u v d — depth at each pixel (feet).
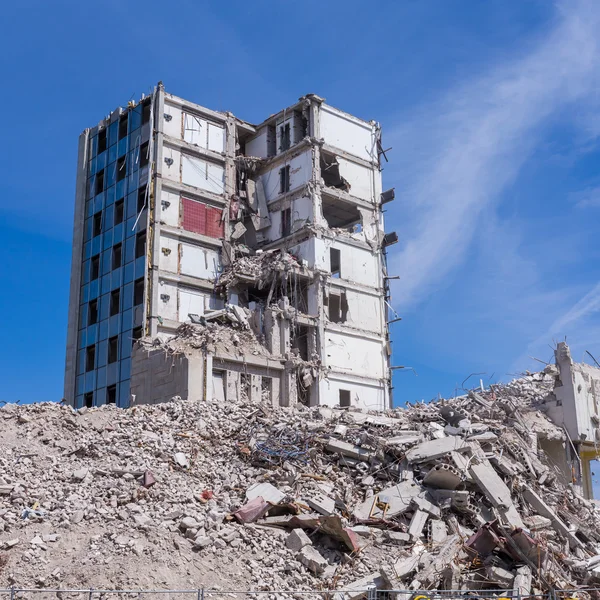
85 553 60.59
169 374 125.08
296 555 66.28
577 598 65.92
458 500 77.05
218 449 84.58
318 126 190.90
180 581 59.57
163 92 185.47
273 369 155.33
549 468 102.94
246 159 195.62
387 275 197.88
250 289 185.06
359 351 184.14
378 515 75.51
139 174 186.29
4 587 55.67
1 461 72.28
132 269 180.24
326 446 85.61
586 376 118.73
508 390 124.47
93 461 75.87
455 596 62.23
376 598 58.08
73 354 190.49
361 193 196.95
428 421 99.40
